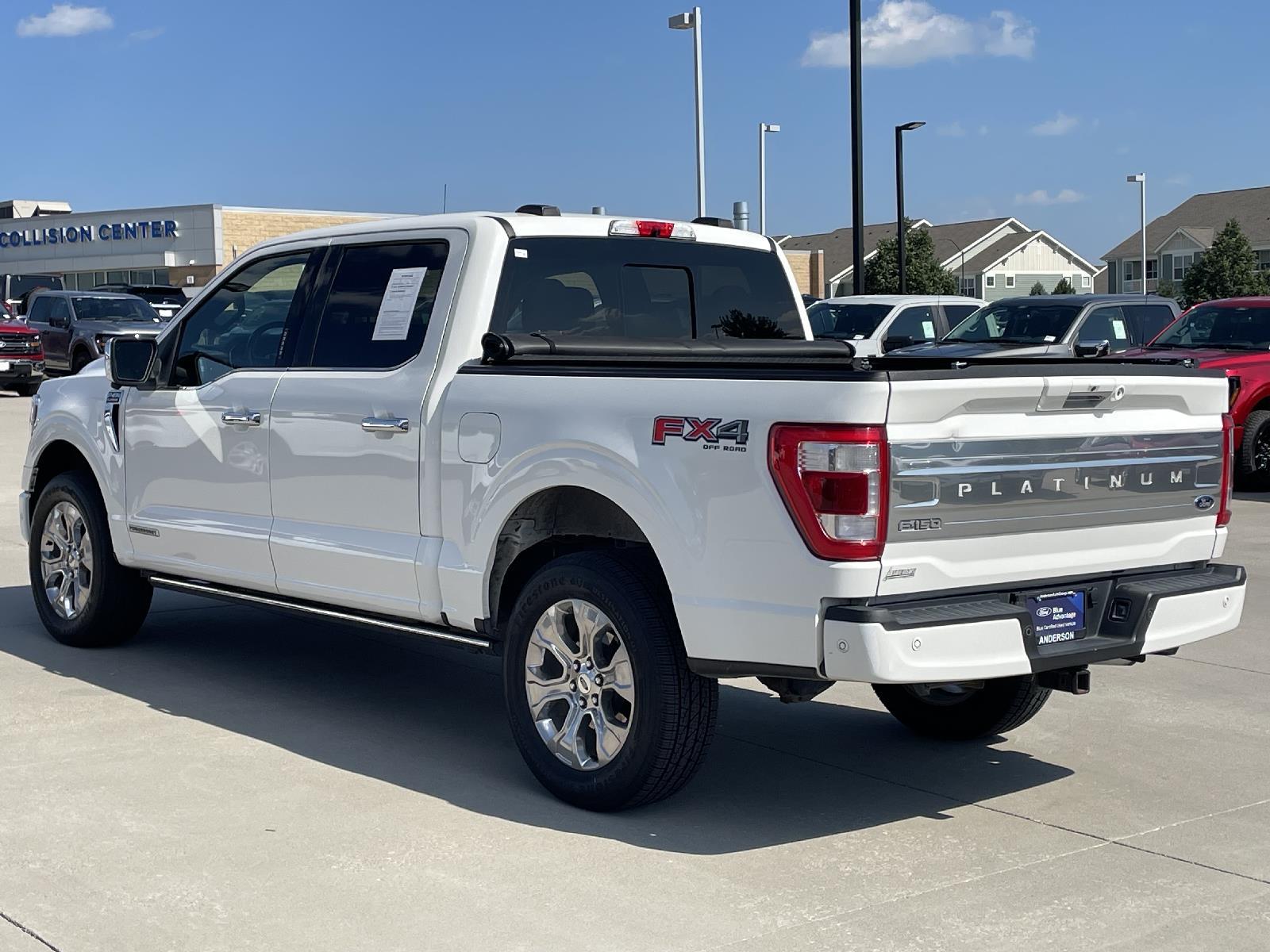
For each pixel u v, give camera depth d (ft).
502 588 17.67
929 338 57.57
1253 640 26.07
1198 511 17.07
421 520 18.01
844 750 19.21
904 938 12.97
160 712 20.16
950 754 19.02
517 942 12.75
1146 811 16.72
